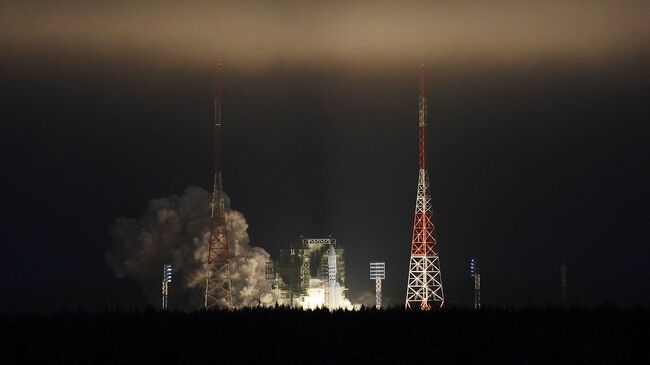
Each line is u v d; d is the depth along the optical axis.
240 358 110.50
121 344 117.06
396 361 109.12
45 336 121.50
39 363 108.56
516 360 107.94
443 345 115.19
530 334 119.50
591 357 107.94
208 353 112.50
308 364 108.50
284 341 118.50
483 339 117.06
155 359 110.25
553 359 108.00
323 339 119.25
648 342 113.00
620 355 108.19
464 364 107.56
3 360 109.31
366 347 115.38
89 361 109.19
